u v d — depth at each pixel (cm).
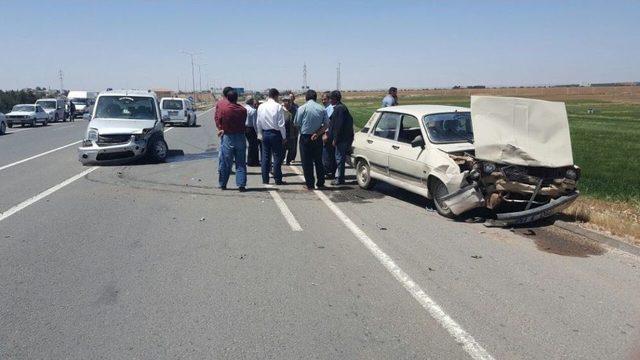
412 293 504
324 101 1294
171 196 986
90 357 378
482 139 756
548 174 750
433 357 382
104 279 536
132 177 1213
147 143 1455
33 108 3531
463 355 386
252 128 1368
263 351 388
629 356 387
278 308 466
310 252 634
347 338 410
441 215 830
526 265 591
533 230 742
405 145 919
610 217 753
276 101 1094
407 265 587
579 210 799
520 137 742
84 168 1366
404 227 760
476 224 780
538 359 382
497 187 743
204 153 1769
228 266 579
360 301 483
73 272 556
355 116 3884
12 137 2511
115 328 424
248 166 1405
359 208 890
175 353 384
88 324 431
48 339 405
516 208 804
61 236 698
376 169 1009
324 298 489
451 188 785
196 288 512
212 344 398
